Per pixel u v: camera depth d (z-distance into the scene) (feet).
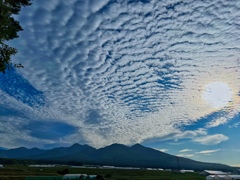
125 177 351.67
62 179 262.88
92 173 446.19
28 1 64.59
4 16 54.34
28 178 224.53
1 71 57.21
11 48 56.85
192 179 342.23
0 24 54.44
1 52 55.83
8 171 331.98
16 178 226.38
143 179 304.09
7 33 55.88
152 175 437.99
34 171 388.57
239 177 344.08
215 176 344.90
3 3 55.36
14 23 62.18
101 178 316.60
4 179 214.90
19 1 63.62
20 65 58.90
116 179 305.94
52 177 250.16
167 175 456.45
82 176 296.10
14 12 63.31
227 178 339.57
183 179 332.80
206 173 532.73
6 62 56.49
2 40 55.31
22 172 328.90
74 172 449.89
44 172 378.94
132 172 524.11
